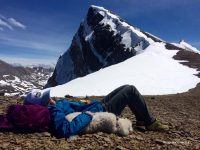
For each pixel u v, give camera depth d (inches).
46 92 65.1
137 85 432.8
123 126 64.9
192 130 84.0
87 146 55.5
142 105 71.6
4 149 49.7
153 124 72.8
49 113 63.6
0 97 119.6
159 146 60.7
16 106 63.4
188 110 155.3
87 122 62.6
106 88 408.8
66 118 63.1
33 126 61.9
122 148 55.2
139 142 62.0
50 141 56.6
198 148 62.2
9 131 61.9
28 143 53.9
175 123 93.8
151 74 525.0
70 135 60.6
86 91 381.4
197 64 670.5
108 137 61.3
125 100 70.6
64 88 397.7
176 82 467.8
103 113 65.3
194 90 385.1
